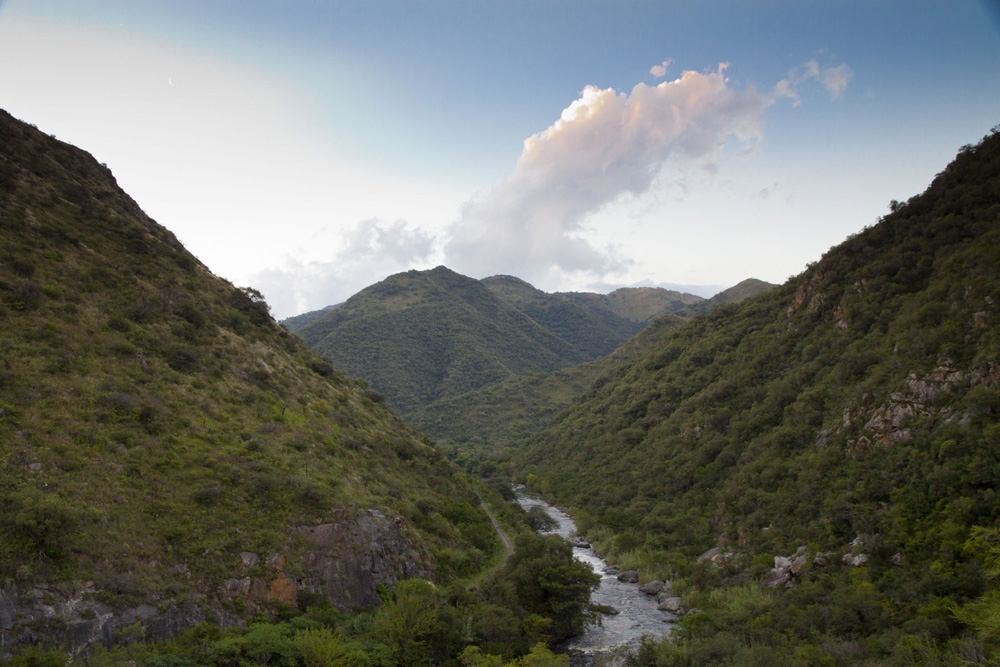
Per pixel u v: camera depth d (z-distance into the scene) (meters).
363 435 70.94
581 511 98.00
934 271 70.25
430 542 57.84
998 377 47.84
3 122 67.12
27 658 26.97
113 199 73.62
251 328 73.06
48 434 38.00
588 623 52.66
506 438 182.75
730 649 40.78
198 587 36.47
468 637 41.50
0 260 48.41
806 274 103.31
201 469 43.22
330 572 43.41
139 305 55.53
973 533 40.56
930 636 35.03
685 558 67.44
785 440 70.06
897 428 54.19
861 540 48.88
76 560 32.53
